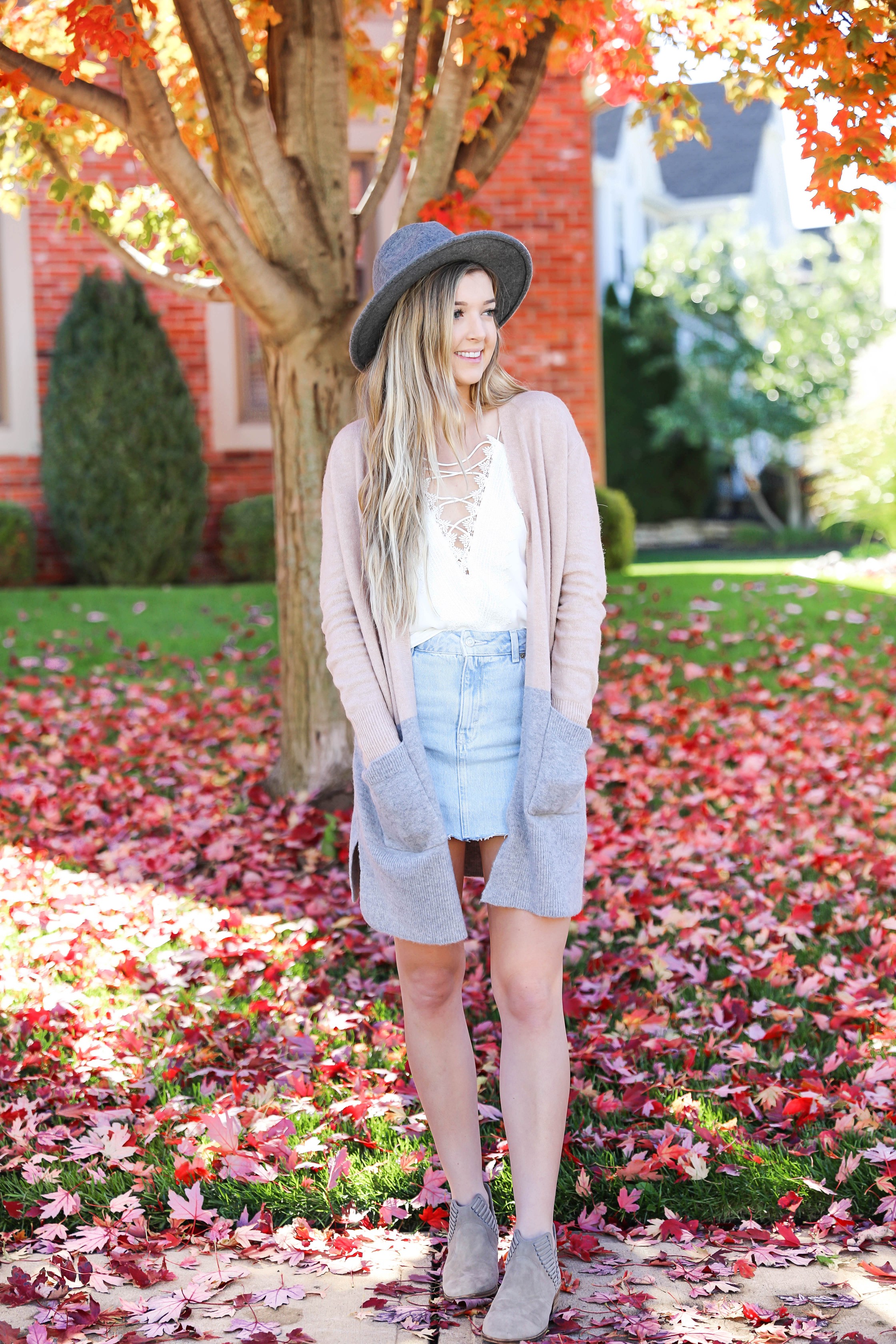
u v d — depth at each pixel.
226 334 10.53
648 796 5.46
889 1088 2.99
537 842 2.22
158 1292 2.30
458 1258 2.24
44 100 4.99
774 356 22.69
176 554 10.07
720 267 22.80
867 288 22.84
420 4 4.75
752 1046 3.25
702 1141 2.76
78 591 9.29
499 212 10.33
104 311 9.80
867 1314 2.18
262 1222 2.50
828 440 13.28
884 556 12.52
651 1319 2.16
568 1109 2.94
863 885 4.46
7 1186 2.65
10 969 3.79
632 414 22.81
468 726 2.28
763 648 7.91
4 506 9.83
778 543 21.41
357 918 4.23
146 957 3.88
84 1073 3.13
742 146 30.55
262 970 3.81
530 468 2.31
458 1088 2.36
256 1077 3.16
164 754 6.12
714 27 4.49
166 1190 2.61
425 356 2.32
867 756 5.99
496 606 2.30
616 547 10.88
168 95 5.20
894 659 7.68
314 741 5.28
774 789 5.52
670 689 7.22
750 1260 2.35
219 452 10.63
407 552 2.28
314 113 4.86
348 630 2.34
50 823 5.18
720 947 3.88
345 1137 2.81
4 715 6.64
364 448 2.40
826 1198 2.55
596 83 4.67
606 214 25.27
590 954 3.92
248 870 4.70
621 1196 2.54
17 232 10.07
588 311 10.51
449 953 2.33
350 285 5.02
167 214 5.55
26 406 10.22
